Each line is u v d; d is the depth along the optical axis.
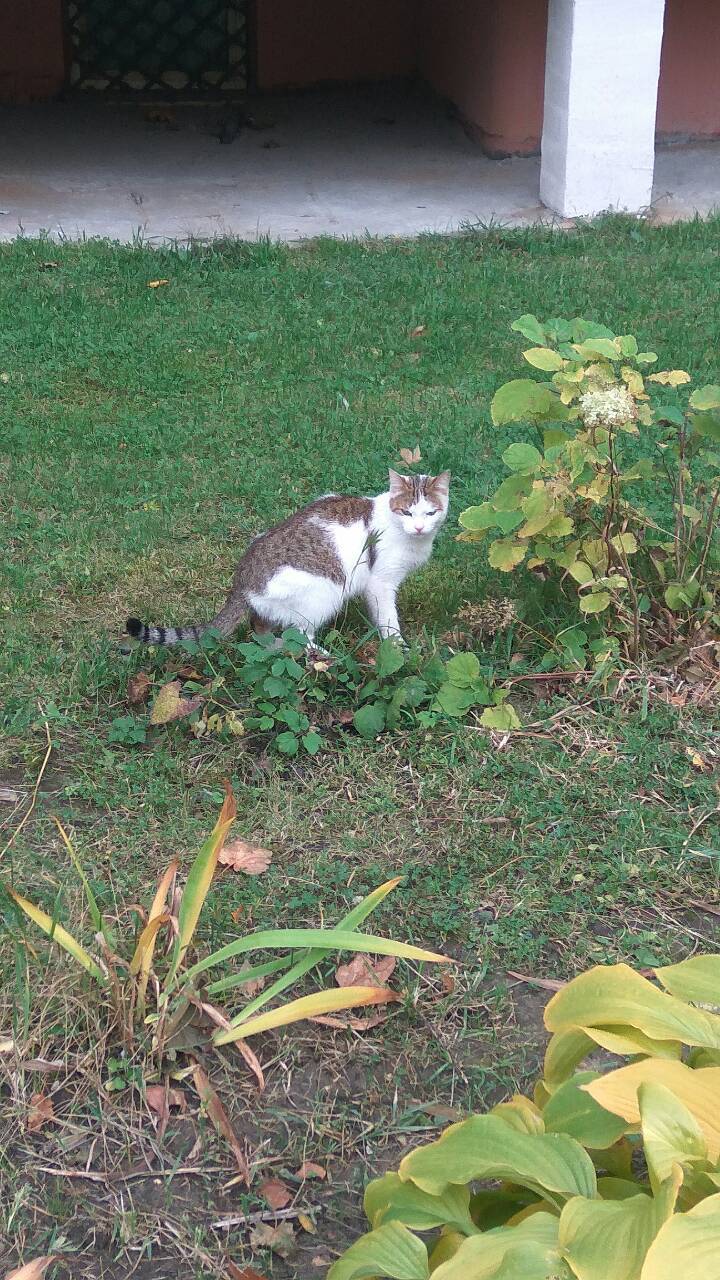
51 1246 3.45
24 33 9.17
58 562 4.73
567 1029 3.37
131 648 4.39
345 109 9.47
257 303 6.14
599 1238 2.82
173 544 4.84
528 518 4.21
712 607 4.37
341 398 5.52
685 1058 3.57
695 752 4.17
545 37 8.05
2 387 5.55
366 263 6.47
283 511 4.97
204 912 3.84
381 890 3.59
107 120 9.14
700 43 8.47
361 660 4.42
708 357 5.72
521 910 3.88
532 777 4.13
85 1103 3.60
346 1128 3.59
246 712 4.27
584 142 6.99
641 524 4.45
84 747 4.20
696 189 7.80
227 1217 3.49
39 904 3.86
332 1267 3.14
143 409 5.48
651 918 3.87
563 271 6.39
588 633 4.41
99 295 6.17
